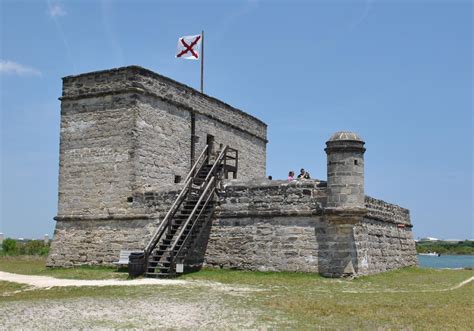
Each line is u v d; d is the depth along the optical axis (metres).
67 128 28.25
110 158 27.00
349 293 18.06
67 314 13.34
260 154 39.38
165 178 28.27
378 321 12.64
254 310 14.02
